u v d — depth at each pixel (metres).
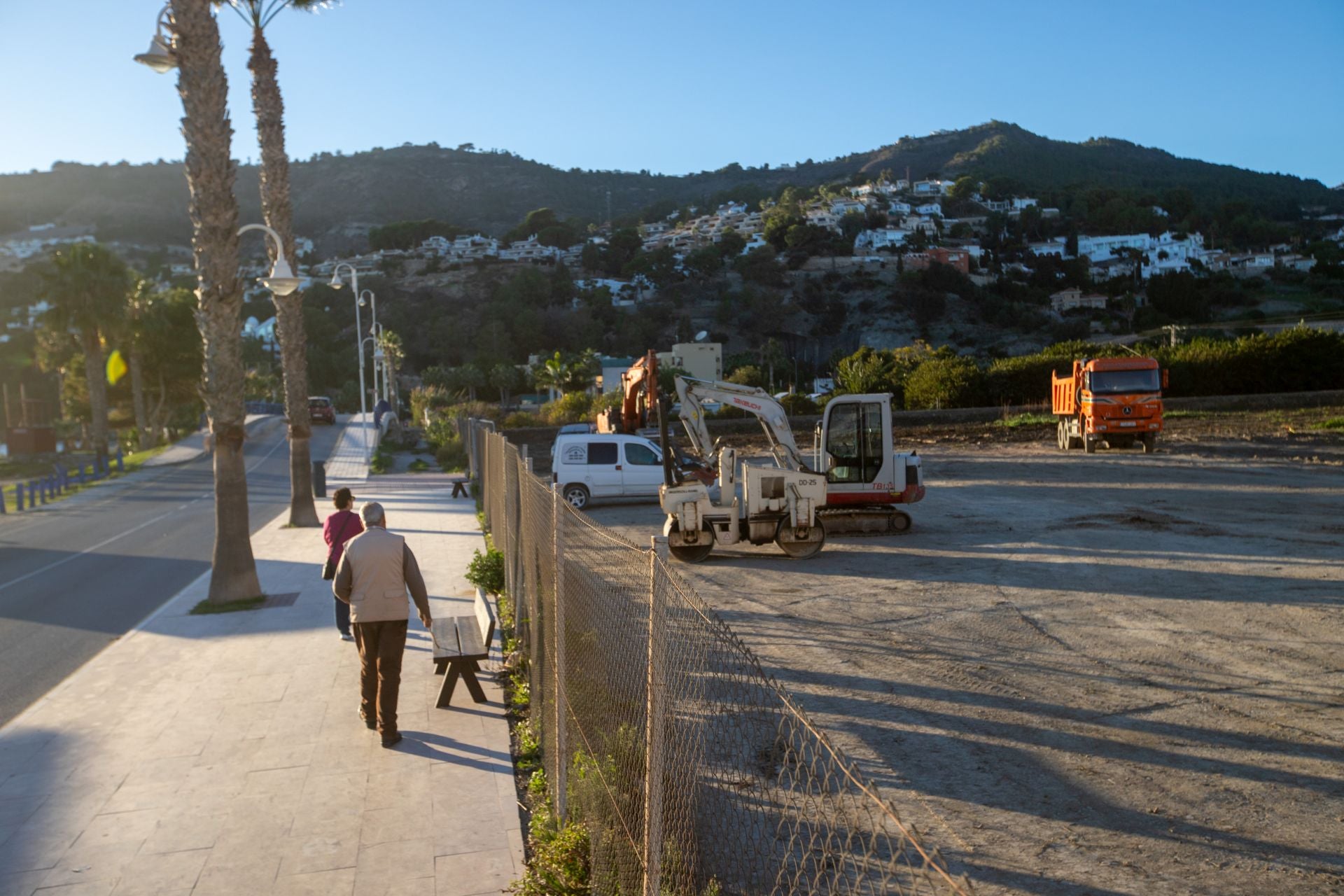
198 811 5.89
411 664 9.30
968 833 5.21
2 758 6.92
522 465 8.71
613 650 4.42
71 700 8.31
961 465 28.39
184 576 15.62
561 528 5.10
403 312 157.00
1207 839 5.12
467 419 38.38
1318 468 23.66
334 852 5.30
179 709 7.98
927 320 154.12
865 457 16.66
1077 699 7.46
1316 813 5.38
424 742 7.06
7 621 12.41
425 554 16.50
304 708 7.91
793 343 154.88
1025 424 41.69
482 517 20.73
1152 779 5.92
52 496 34.12
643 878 3.42
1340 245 197.75
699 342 152.38
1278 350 48.88
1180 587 11.34
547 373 106.25
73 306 51.19
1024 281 181.62
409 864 5.14
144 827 5.68
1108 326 147.38
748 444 38.56
